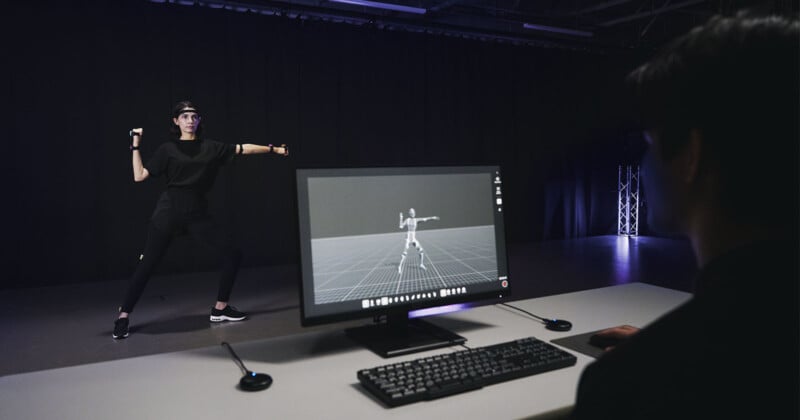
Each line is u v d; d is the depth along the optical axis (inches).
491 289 60.1
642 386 17.7
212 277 231.6
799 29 17.1
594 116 352.8
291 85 258.8
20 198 211.3
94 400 41.1
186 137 144.2
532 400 40.1
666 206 20.2
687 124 18.5
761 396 15.8
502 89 321.1
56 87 214.5
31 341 139.2
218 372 46.8
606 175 359.9
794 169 16.9
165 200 142.3
